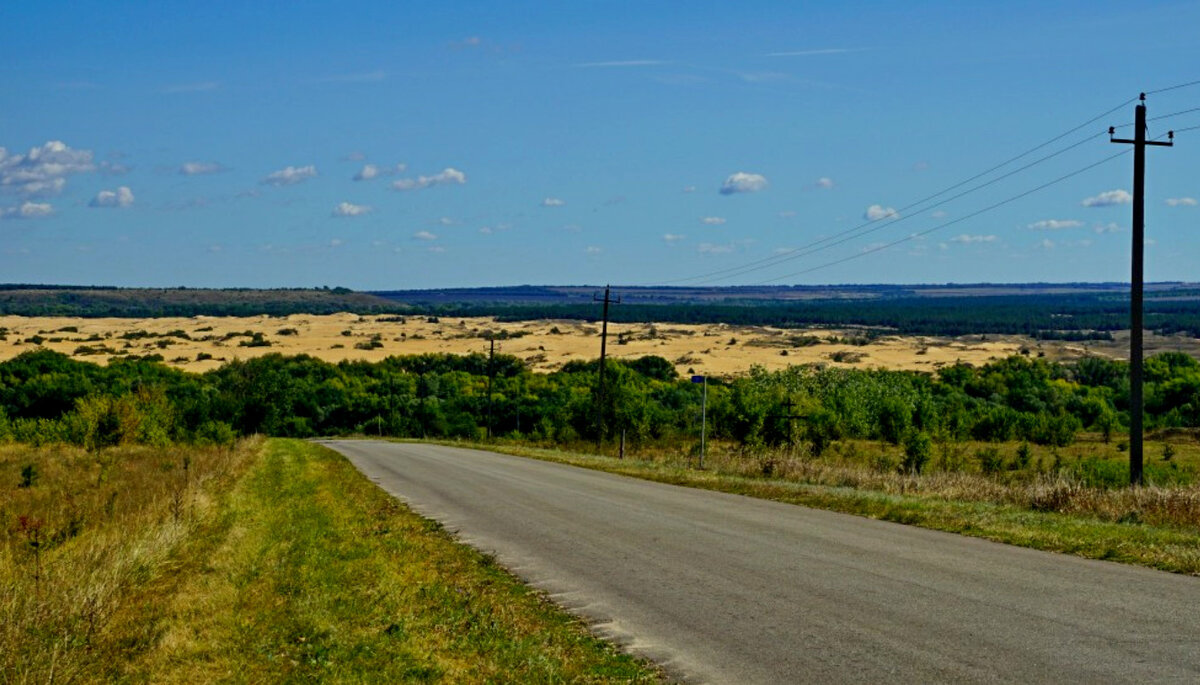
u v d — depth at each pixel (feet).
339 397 329.11
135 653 29.32
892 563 41.57
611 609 34.63
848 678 25.07
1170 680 23.70
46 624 31.27
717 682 25.46
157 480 98.63
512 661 27.99
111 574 38.78
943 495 70.85
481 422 302.86
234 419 237.86
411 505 71.26
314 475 103.24
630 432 200.64
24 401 259.80
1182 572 37.88
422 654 28.55
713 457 116.47
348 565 43.42
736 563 42.93
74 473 113.29
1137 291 75.41
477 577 41.42
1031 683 23.85
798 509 64.85
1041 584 35.94
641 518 60.64
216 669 27.35
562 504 70.59
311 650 28.91
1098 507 58.70
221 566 43.09
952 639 28.32
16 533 59.21
